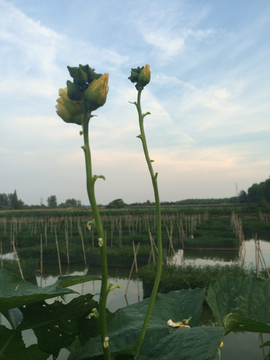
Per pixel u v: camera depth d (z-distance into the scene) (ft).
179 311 4.21
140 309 4.20
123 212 134.62
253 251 45.55
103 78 2.63
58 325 3.78
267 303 4.22
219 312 4.23
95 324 3.75
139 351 2.95
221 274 22.06
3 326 3.59
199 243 48.03
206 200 353.92
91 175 2.55
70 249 39.45
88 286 26.45
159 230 3.19
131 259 34.35
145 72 3.53
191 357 2.79
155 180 3.30
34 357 3.87
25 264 29.89
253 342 14.51
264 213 105.09
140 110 3.57
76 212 143.64
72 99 2.68
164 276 21.77
